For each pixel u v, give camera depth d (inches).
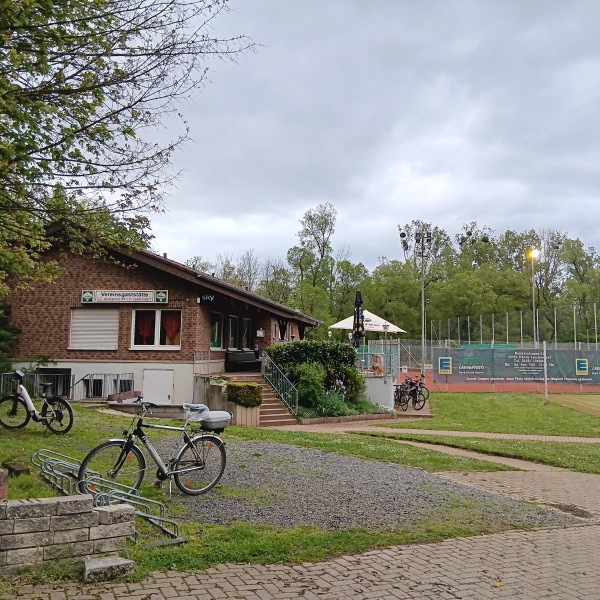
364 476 381.7
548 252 2687.0
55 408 450.3
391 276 2571.4
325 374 832.9
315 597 187.5
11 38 263.4
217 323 925.8
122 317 823.1
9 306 834.8
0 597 173.5
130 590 184.4
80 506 200.1
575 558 240.2
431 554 235.9
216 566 209.9
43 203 325.7
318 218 2469.2
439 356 1526.8
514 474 454.0
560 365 1504.7
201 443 314.5
